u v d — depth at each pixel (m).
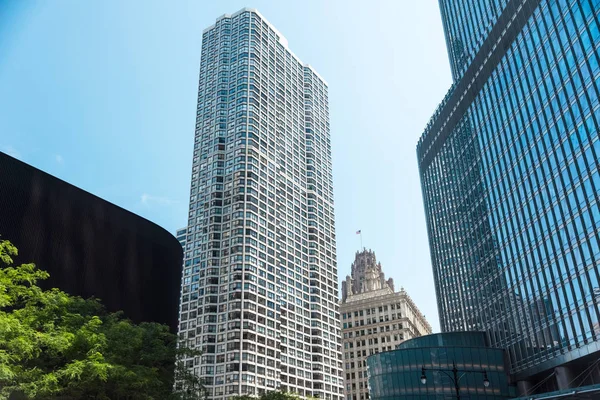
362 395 168.00
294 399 78.50
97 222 55.38
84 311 36.22
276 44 194.62
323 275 171.75
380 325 176.50
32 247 47.47
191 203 160.25
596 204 63.59
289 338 146.75
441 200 130.50
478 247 103.88
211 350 132.25
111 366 28.27
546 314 74.56
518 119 87.75
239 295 136.62
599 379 65.38
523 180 84.62
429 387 85.38
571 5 72.06
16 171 48.59
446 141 127.69
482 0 109.75
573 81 70.81
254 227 149.38
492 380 84.44
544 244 76.50
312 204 180.38
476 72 108.19
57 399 28.83
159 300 60.34
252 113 167.75
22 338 24.88
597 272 62.38
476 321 103.19
